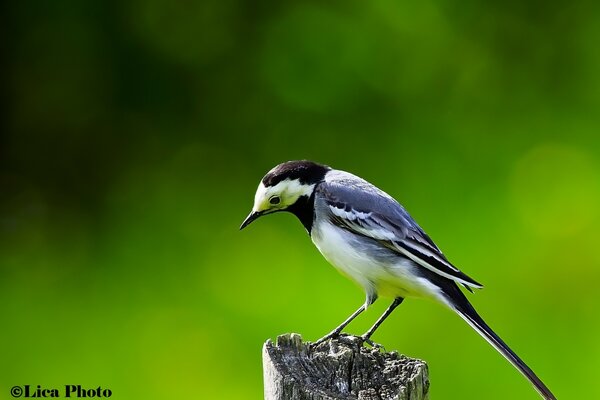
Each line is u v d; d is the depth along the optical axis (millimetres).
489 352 11891
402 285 8617
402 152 14461
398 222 8656
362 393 6742
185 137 14922
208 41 15117
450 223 13539
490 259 13000
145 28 15102
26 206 14703
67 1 15016
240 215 14102
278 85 14945
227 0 15188
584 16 15047
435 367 11891
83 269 13797
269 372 6926
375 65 14859
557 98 14711
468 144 14352
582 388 12055
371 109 14734
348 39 14969
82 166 14906
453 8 14922
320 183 8977
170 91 15070
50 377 12562
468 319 8312
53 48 15148
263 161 14672
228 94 15023
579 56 14922
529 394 11781
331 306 12344
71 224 14539
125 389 12422
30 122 15133
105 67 15078
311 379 6848
